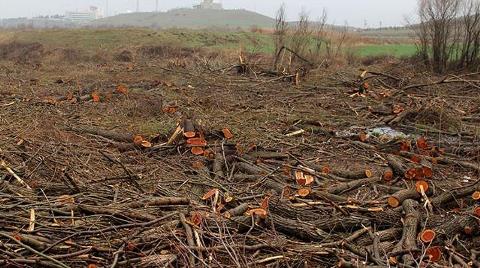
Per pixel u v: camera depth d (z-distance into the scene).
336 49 20.72
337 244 4.58
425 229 4.85
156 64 18.94
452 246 4.60
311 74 15.54
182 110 10.19
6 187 5.51
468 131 9.14
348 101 11.82
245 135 8.23
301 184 6.28
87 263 4.15
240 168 6.85
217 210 5.21
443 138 8.80
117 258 4.09
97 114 9.89
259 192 6.01
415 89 13.34
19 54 26.25
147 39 30.56
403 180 6.38
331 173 6.75
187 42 30.38
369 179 6.45
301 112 10.43
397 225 5.06
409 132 9.22
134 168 6.67
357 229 5.06
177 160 7.07
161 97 11.60
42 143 7.19
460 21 18.00
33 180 5.90
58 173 6.09
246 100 11.67
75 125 8.68
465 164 7.14
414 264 4.24
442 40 18.08
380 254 4.50
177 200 5.34
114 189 5.70
